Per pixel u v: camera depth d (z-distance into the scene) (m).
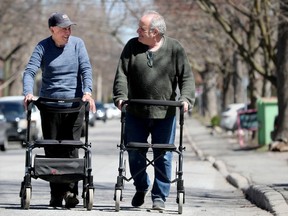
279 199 35.84
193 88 31.67
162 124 31.88
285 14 82.00
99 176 54.09
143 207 33.69
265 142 93.81
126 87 31.73
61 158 31.41
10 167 63.81
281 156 75.31
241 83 155.50
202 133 149.00
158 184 32.16
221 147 99.75
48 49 32.22
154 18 31.38
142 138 32.03
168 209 33.84
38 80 193.88
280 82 82.56
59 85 32.16
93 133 157.12
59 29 31.66
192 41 158.38
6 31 151.88
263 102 94.12
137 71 31.73
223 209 35.75
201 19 131.88
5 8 138.12
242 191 45.88
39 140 31.20
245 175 52.91
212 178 55.62
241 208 36.72
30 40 166.38
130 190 43.16
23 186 31.94
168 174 32.22
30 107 31.30
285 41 82.25
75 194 32.62
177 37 137.75
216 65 186.25
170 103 30.75
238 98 155.38
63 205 33.72
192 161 75.56
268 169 58.91
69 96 32.22
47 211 31.38
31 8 147.88
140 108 31.59
